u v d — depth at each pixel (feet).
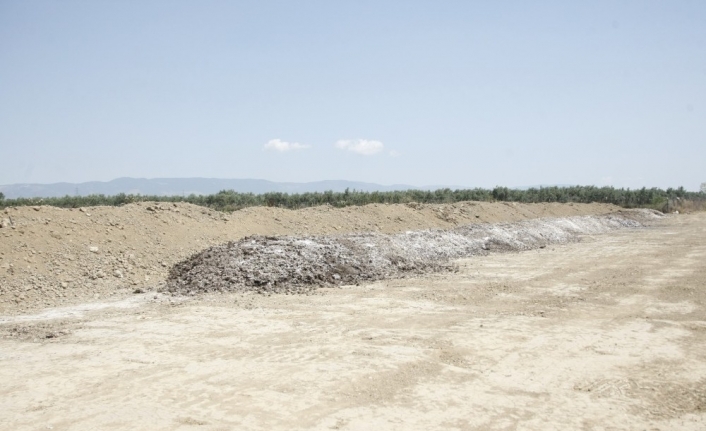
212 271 38.68
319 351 22.80
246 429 15.29
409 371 20.40
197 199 75.66
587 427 15.92
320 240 46.75
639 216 119.96
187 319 28.35
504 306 32.19
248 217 59.72
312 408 16.84
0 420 15.78
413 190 108.58
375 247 48.16
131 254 41.88
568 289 37.81
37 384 18.71
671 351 23.20
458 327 27.09
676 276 42.68
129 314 29.50
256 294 35.37
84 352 22.48
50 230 40.50
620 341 24.70
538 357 22.30
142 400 17.34
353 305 32.24
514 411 16.96
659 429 15.87
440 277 43.29
